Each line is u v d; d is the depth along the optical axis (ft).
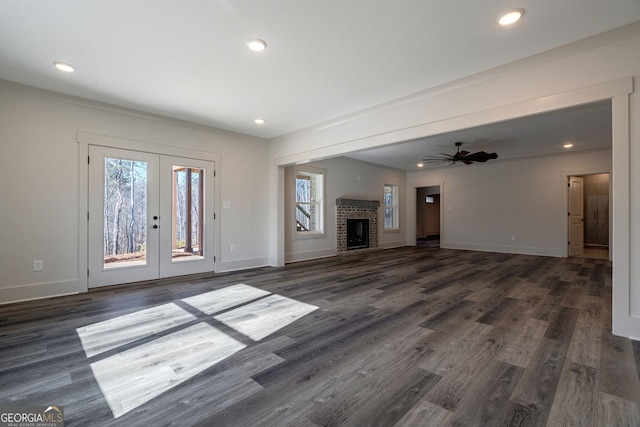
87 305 11.00
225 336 8.36
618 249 8.07
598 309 10.46
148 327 8.98
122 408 5.31
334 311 10.41
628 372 6.36
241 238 18.31
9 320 9.48
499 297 12.04
